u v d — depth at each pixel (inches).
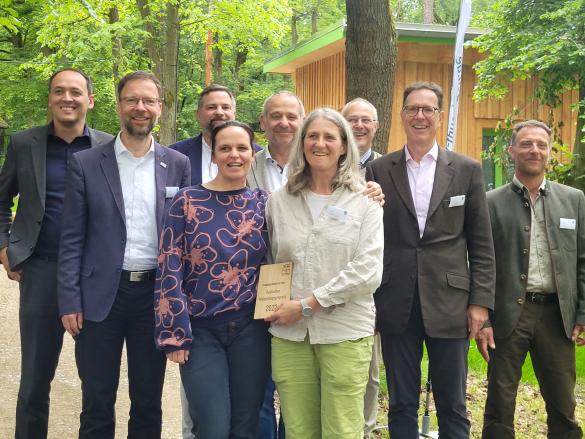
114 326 142.8
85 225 143.9
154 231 145.7
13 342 282.5
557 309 160.7
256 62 1133.1
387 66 231.5
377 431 192.5
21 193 156.1
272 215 135.3
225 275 130.5
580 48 357.4
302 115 173.3
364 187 134.6
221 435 127.7
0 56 868.0
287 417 132.0
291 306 128.6
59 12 624.4
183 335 127.3
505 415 159.8
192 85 995.3
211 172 179.6
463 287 148.0
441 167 150.7
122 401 214.4
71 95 156.0
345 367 129.5
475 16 487.2
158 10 634.8
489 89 436.5
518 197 162.7
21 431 154.3
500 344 160.7
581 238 162.7
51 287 153.6
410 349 150.6
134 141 147.5
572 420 162.2
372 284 128.8
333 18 1275.8
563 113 520.1
